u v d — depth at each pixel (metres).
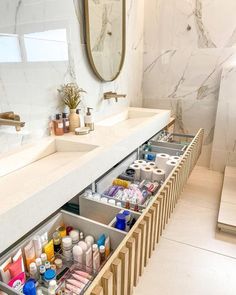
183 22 2.50
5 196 0.96
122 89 2.41
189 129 2.84
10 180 1.12
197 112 2.74
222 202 2.04
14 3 1.15
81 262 1.17
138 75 2.74
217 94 2.60
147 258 1.21
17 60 1.21
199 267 1.45
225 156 2.71
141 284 1.32
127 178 1.79
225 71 2.42
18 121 1.14
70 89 1.58
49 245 1.17
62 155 1.42
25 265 1.12
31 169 1.24
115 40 2.08
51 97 1.48
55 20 1.43
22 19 1.21
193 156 2.01
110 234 1.21
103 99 2.08
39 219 0.96
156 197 1.27
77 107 1.72
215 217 1.93
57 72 1.50
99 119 2.05
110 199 1.46
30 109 1.34
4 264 1.00
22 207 0.87
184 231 1.76
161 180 1.72
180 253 1.55
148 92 2.89
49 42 1.41
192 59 2.58
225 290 1.30
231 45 2.39
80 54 1.70
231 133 2.61
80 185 1.17
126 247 0.91
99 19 1.81
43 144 1.38
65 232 1.27
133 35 2.46
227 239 1.69
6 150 1.24
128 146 1.60
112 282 0.82
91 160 1.21
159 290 1.29
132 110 2.42
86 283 1.05
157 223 1.27
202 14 2.40
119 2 2.04
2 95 1.16
